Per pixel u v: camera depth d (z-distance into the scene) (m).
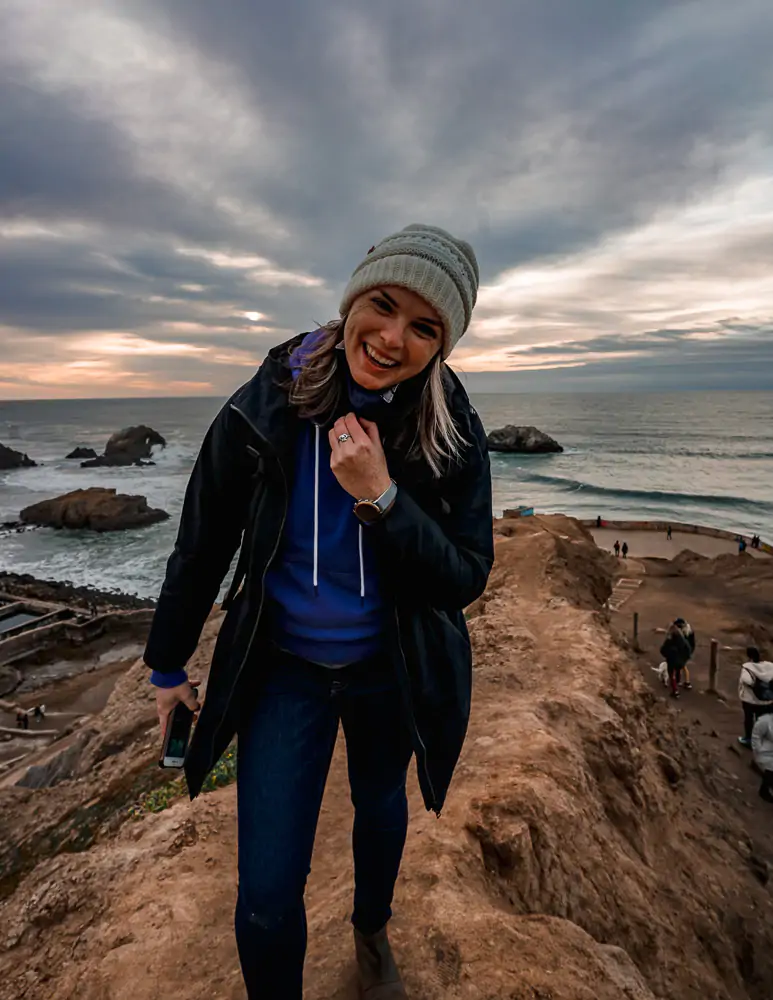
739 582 23.12
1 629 27.06
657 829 5.26
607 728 5.59
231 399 1.50
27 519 48.50
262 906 1.42
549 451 96.38
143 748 6.93
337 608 1.50
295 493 1.46
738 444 109.44
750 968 4.51
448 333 1.34
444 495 1.56
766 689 10.70
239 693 1.56
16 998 2.72
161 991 2.38
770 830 7.74
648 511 54.16
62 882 3.52
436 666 1.63
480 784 3.98
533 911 3.09
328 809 4.07
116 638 25.61
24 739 16.20
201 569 1.57
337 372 1.40
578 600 10.63
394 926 2.39
